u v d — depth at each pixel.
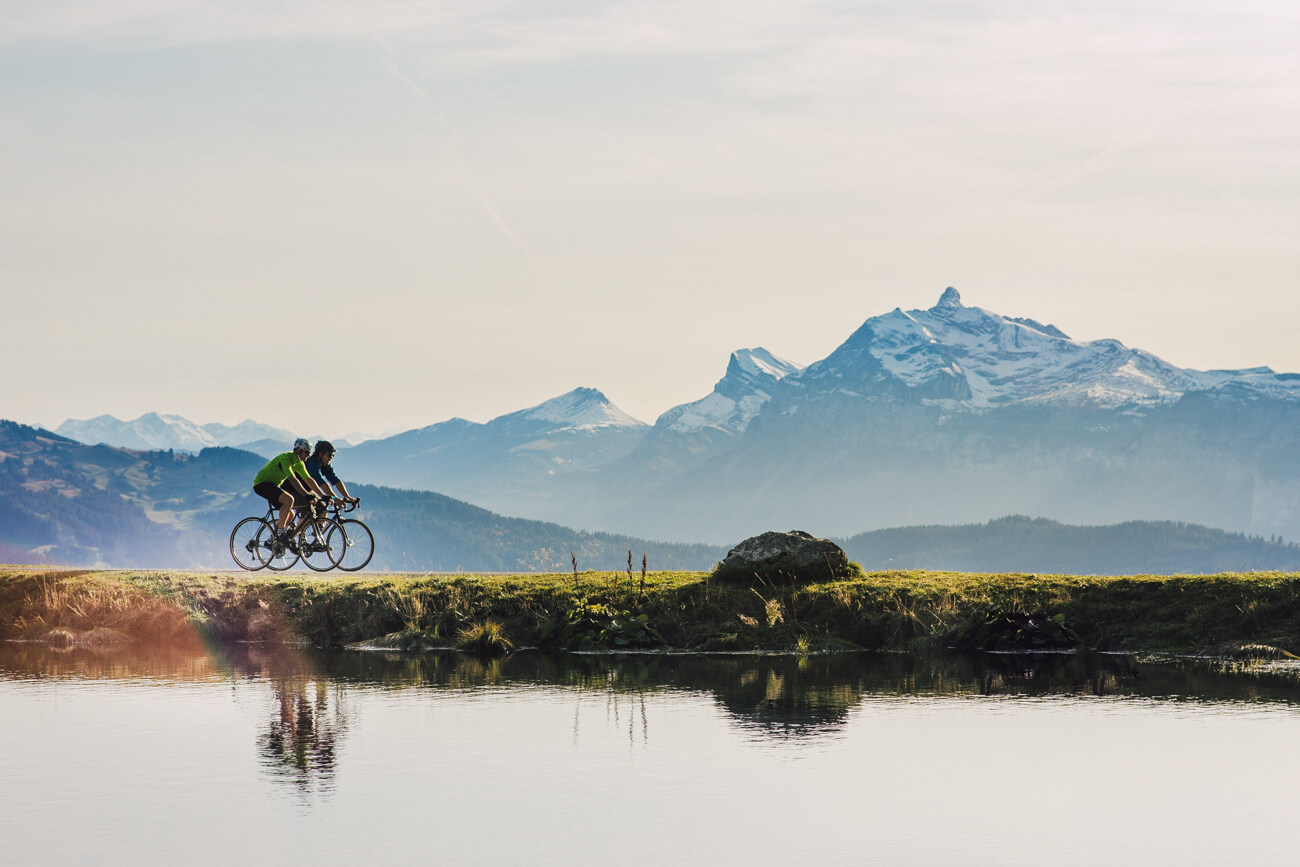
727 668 26.61
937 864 12.33
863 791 15.10
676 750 17.42
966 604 30.47
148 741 18.19
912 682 24.03
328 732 18.88
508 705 21.36
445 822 13.81
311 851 12.84
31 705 21.41
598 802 14.65
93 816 14.12
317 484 27.39
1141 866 12.24
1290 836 13.19
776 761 16.70
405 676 25.25
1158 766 16.28
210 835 13.38
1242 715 19.92
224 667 26.75
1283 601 28.48
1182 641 28.41
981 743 17.75
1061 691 22.70
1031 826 13.58
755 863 12.38
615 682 24.30
